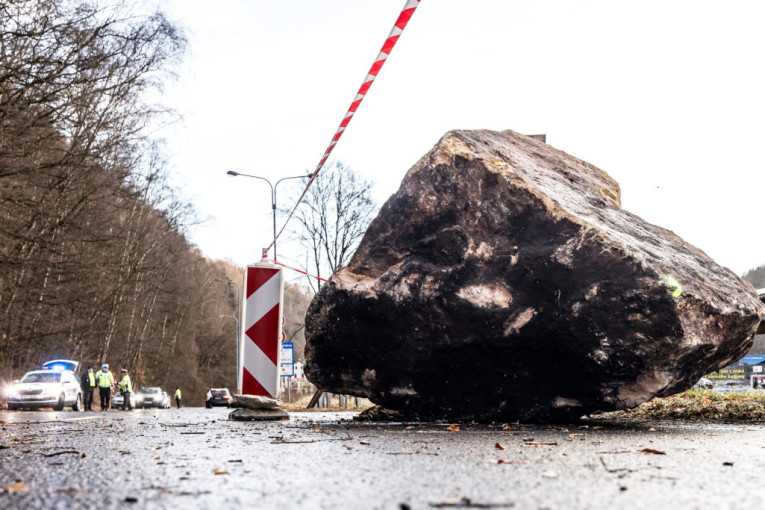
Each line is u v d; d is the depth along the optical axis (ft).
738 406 37.19
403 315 29.17
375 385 30.63
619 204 36.11
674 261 27.68
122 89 96.53
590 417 37.96
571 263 26.71
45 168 82.89
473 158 30.40
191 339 246.68
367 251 31.35
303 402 140.87
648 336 25.57
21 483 12.31
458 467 14.19
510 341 27.61
